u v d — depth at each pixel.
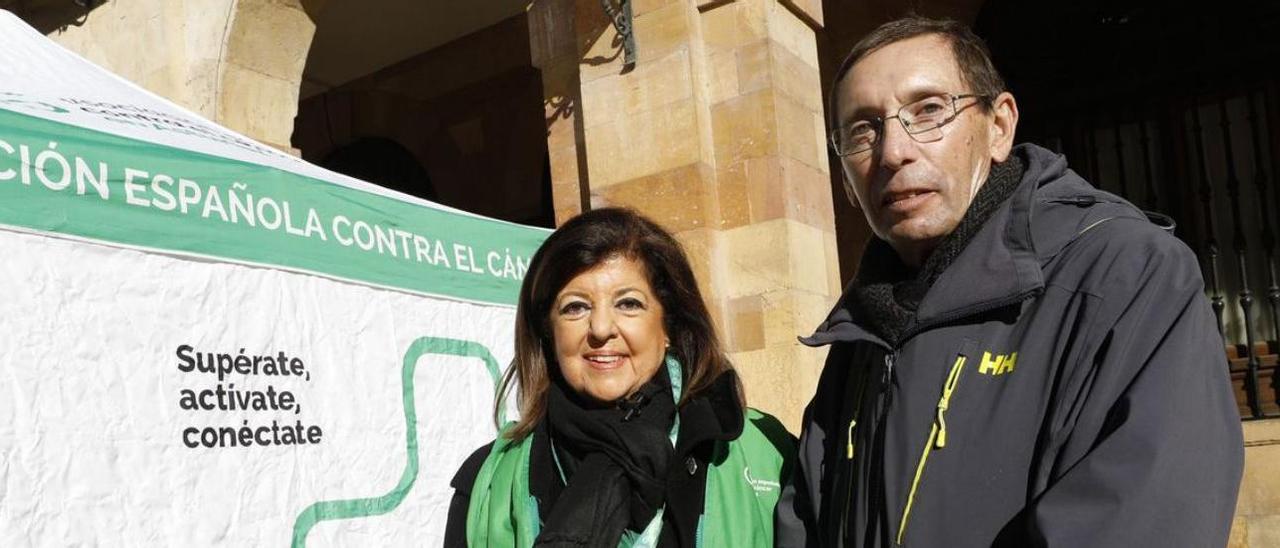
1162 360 1.08
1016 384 1.21
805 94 4.33
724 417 1.69
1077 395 1.14
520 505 1.71
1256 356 5.26
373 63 8.69
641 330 1.73
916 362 1.31
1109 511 1.04
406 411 3.06
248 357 2.62
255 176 2.72
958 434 1.23
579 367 1.73
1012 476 1.18
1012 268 1.25
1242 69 5.57
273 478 2.63
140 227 2.42
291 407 2.72
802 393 3.88
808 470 1.51
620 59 4.35
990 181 1.37
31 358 2.18
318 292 2.85
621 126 4.32
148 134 2.60
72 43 6.13
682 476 1.66
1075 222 1.28
